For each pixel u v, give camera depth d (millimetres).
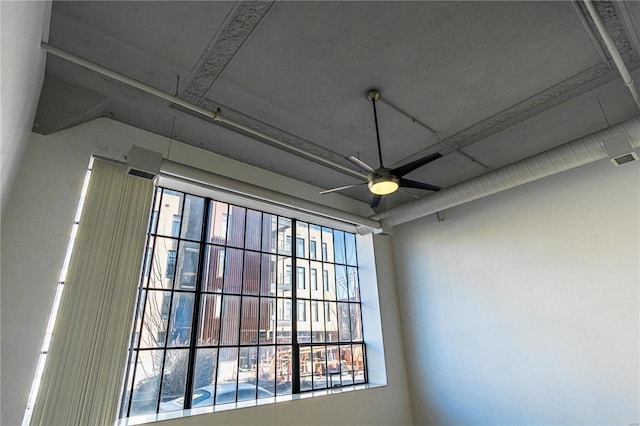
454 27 2561
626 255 3730
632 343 3557
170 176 3496
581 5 2410
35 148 3004
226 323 4172
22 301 2678
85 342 2799
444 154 4379
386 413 4891
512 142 4137
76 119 3162
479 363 4668
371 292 5629
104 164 3295
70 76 3033
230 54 2750
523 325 4359
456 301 5086
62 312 2762
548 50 2795
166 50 2711
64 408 2600
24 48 1693
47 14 2221
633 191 3795
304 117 3564
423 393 5168
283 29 2533
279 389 4398
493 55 2832
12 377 2525
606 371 3666
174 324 3785
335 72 2965
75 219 3082
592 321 3842
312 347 4906
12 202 2797
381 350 5281
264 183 4676
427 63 2895
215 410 3484
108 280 3023
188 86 3096
